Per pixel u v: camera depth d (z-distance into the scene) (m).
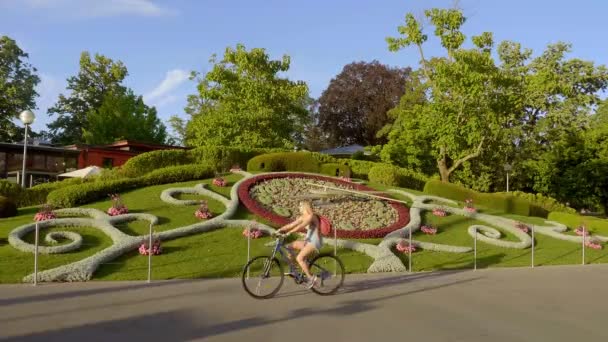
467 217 22.91
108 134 51.72
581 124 41.88
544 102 40.12
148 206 18.70
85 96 56.50
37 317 7.80
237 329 7.14
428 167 38.28
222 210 19.19
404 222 20.14
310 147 67.38
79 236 14.81
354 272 14.48
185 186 21.89
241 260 14.42
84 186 19.28
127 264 13.44
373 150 39.84
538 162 40.62
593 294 10.95
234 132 33.66
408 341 6.68
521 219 24.61
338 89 60.91
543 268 16.41
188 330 7.06
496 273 14.65
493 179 40.38
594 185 39.59
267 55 36.25
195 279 12.38
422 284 12.01
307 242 9.95
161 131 57.66
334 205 21.58
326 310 8.55
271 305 8.92
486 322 7.94
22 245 13.70
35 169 35.75
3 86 44.91
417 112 35.59
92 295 9.84
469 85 30.16
